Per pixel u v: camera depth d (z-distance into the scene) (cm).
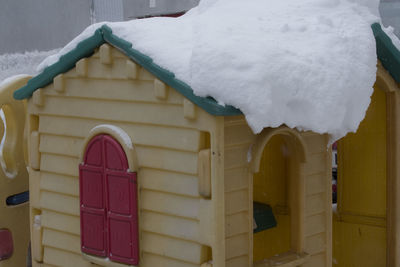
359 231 486
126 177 373
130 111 376
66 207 420
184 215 354
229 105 323
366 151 478
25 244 505
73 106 406
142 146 373
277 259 383
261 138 355
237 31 355
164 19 418
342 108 357
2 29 1443
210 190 338
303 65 346
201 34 353
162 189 365
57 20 1530
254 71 325
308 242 398
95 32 378
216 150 332
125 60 372
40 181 434
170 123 355
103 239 390
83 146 396
